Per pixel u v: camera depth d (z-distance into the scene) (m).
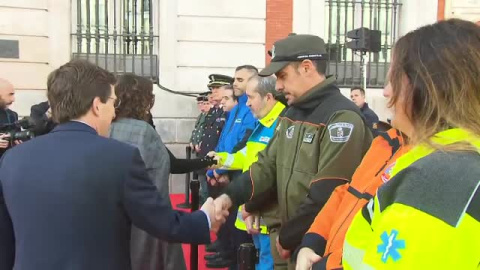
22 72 8.32
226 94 5.66
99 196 1.74
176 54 8.75
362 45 8.04
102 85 1.93
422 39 1.13
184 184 8.70
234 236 4.41
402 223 0.99
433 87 1.08
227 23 8.83
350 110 2.31
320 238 1.88
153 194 1.85
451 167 0.99
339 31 9.37
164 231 1.85
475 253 0.94
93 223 1.73
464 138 1.04
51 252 1.72
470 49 1.08
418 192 1.00
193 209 3.91
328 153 2.25
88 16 8.75
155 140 2.90
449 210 0.96
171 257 2.98
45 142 1.84
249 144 3.52
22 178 1.77
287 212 2.47
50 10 8.45
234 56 8.88
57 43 8.48
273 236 2.73
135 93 2.90
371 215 1.17
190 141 8.26
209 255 5.23
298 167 2.42
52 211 1.72
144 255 2.83
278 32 8.97
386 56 9.52
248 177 2.67
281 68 2.44
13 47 8.27
